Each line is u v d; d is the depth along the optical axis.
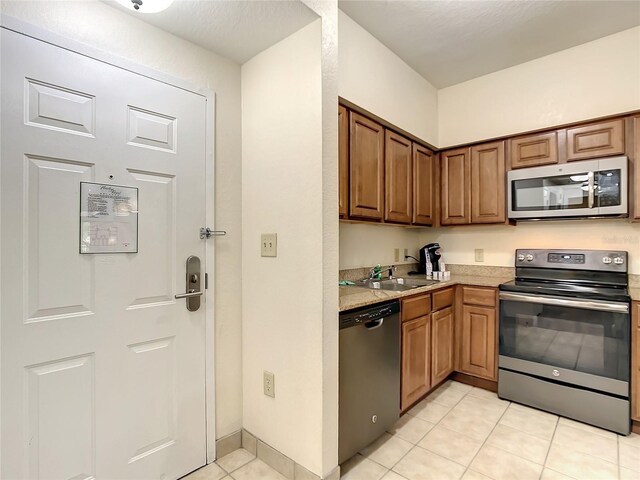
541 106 2.80
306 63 1.62
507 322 2.49
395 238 3.16
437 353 2.52
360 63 2.41
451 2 2.16
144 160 1.53
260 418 1.84
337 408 1.62
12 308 1.20
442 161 3.12
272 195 1.78
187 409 1.69
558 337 2.29
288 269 1.70
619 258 2.44
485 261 3.15
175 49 1.66
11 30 1.19
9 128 1.19
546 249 2.74
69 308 1.33
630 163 2.26
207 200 1.77
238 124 1.94
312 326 1.59
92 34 1.39
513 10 2.23
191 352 1.71
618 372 2.07
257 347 1.85
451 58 2.83
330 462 1.59
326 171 1.59
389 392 2.00
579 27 2.42
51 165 1.28
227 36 1.69
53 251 1.29
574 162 2.45
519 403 2.43
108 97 1.42
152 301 1.57
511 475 1.69
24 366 1.23
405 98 2.88
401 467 1.76
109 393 1.43
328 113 1.60
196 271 1.72
